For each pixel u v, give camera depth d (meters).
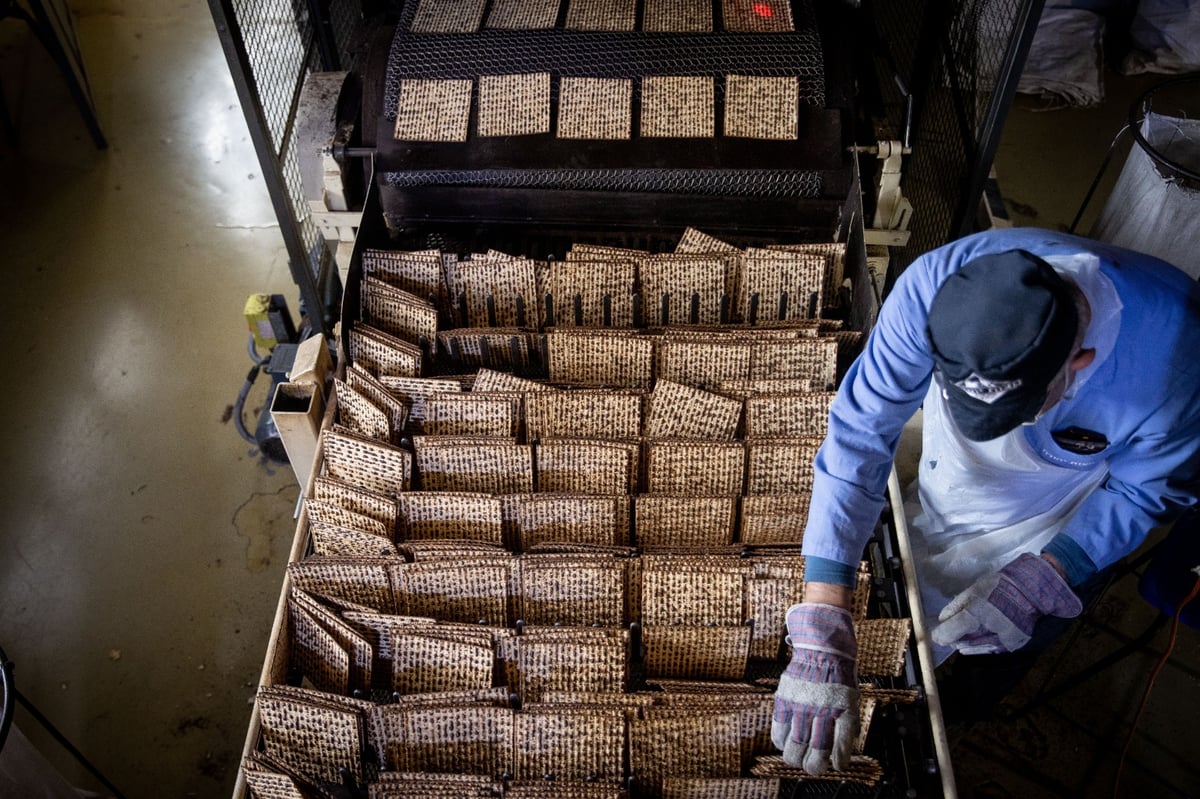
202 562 2.88
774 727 1.50
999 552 1.98
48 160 3.97
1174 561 1.91
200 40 4.48
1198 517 1.88
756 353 2.02
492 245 2.41
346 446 1.92
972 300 1.25
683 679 1.74
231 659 2.69
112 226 3.76
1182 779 2.45
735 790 1.55
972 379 1.25
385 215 2.37
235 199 3.86
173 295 3.55
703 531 1.88
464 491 1.95
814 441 1.89
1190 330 1.44
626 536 1.89
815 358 2.02
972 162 2.46
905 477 2.43
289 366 2.88
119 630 2.74
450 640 1.66
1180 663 2.63
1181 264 2.57
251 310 2.96
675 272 2.13
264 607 2.79
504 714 1.57
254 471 3.08
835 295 2.24
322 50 2.82
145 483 3.05
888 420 1.58
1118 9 4.23
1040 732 2.52
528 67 2.29
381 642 1.71
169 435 3.16
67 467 3.08
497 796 1.51
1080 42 4.16
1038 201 3.85
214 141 4.07
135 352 3.38
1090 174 3.95
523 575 1.73
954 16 2.65
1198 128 2.58
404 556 1.80
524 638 1.66
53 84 4.25
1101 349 1.43
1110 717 2.54
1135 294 1.45
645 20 2.33
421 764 1.62
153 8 4.60
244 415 3.20
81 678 2.64
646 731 1.57
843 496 1.56
